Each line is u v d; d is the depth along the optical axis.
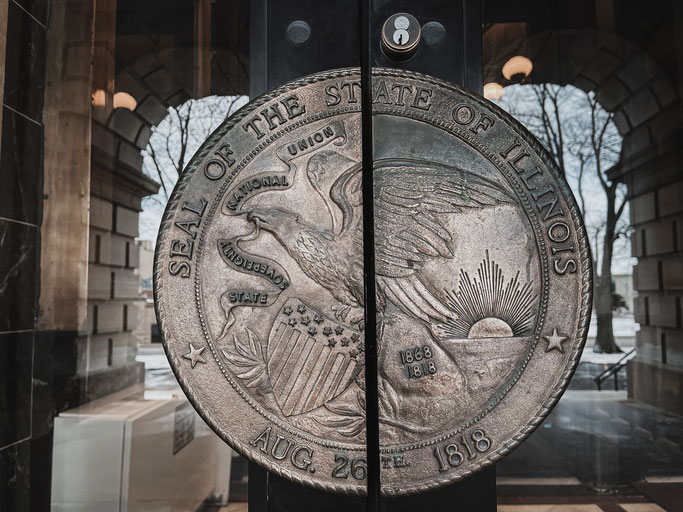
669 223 1.84
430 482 1.26
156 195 1.67
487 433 1.27
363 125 1.35
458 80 1.43
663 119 1.85
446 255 1.33
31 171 1.49
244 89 1.61
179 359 1.28
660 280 1.81
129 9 1.68
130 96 1.68
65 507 1.58
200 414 1.28
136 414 1.62
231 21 1.62
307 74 1.45
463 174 1.35
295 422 1.28
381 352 1.30
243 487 1.59
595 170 1.82
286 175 1.35
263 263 1.33
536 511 1.66
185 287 1.31
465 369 1.30
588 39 1.75
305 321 1.31
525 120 1.77
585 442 1.72
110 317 1.64
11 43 1.42
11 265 1.42
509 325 1.31
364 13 1.41
